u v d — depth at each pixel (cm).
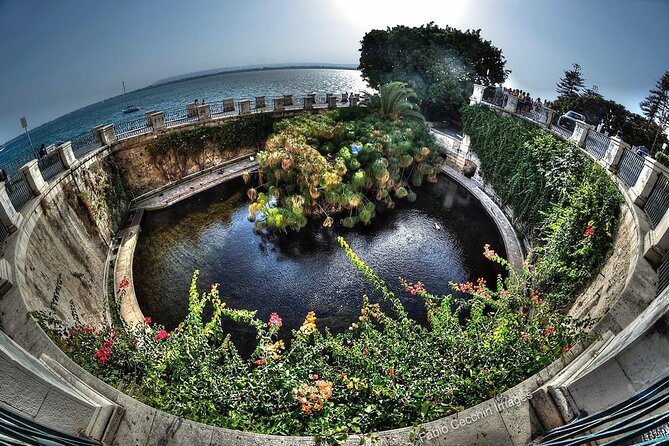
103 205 1502
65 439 346
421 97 2583
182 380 614
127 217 1675
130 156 1773
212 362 680
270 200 1772
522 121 1730
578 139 1309
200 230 1639
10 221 893
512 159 1678
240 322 1143
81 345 657
